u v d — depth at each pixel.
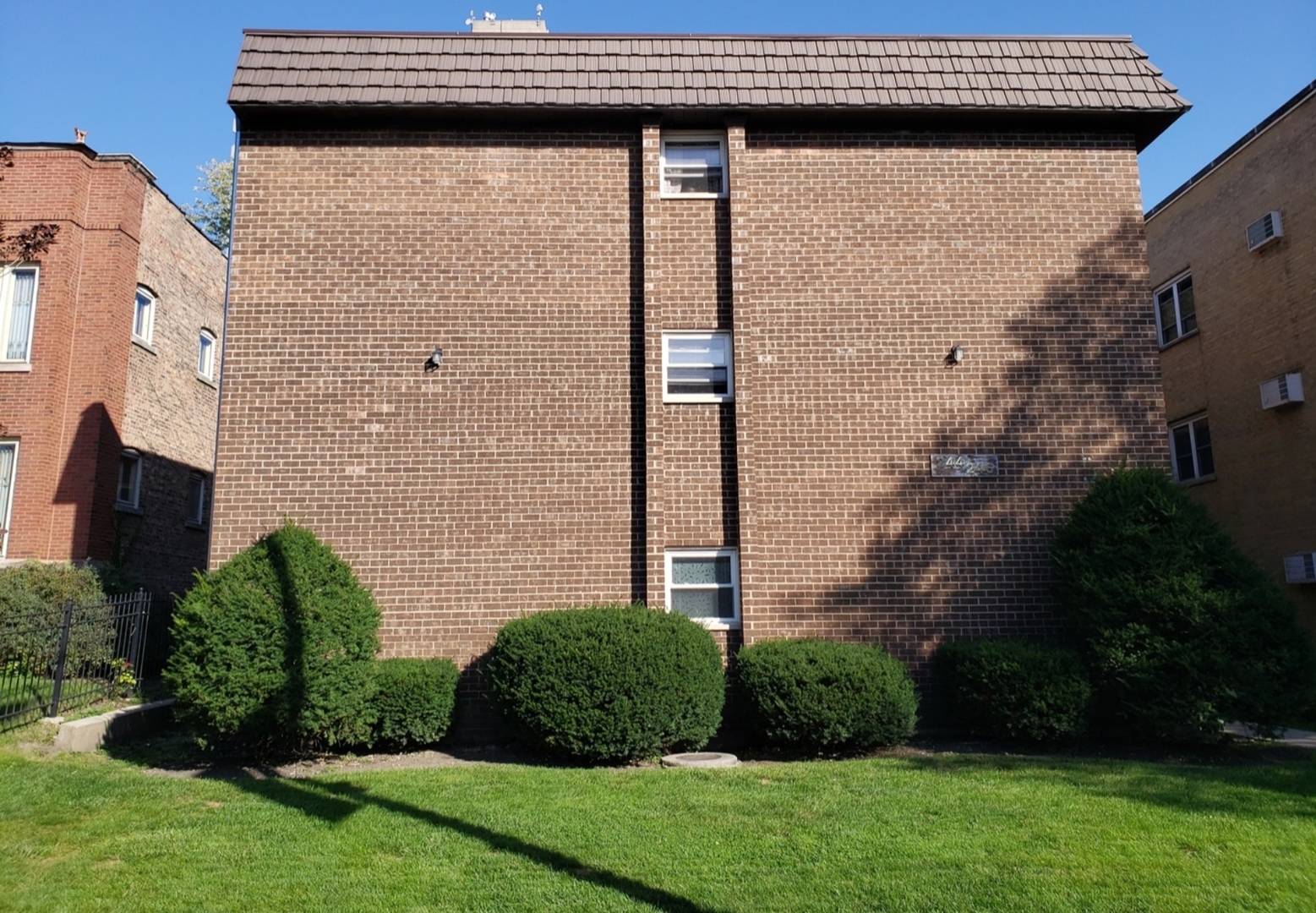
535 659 9.81
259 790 8.25
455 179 12.47
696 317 12.39
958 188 12.72
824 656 10.34
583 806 7.71
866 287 12.41
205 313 21.69
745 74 12.62
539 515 11.72
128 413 18.03
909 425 12.10
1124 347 12.38
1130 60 12.97
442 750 10.58
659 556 11.59
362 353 11.95
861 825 7.12
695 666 10.04
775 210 12.58
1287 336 16.27
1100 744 10.70
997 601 11.72
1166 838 6.76
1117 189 12.78
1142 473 11.07
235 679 9.14
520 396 11.99
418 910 5.56
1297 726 12.21
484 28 15.95
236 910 5.59
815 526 11.81
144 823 7.23
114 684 12.16
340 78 12.23
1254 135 16.98
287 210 12.23
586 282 12.34
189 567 20.70
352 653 9.83
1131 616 10.36
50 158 17.36
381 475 11.69
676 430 12.04
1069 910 5.51
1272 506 16.58
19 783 8.27
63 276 16.95
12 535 16.03
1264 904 5.59
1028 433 12.13
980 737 11.12
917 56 12.85
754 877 6.04
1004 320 12.40
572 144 12.69
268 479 11.58
